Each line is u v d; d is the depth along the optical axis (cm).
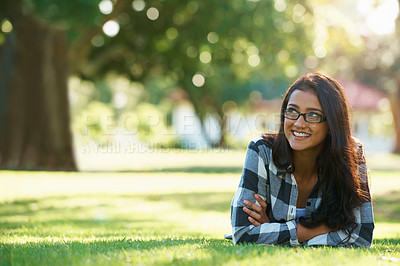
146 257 317
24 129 1888
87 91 5009
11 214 946
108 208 1094
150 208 1119
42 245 393
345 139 351
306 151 358
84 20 1288
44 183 1502
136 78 2372
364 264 303
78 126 3388
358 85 3941
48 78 1892
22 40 1878
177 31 1919
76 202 1170
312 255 313
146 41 2048
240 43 1973
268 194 373
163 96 4591
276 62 2061
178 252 329
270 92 4078
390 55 3209
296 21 1923
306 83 349
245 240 363
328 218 362
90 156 3056
